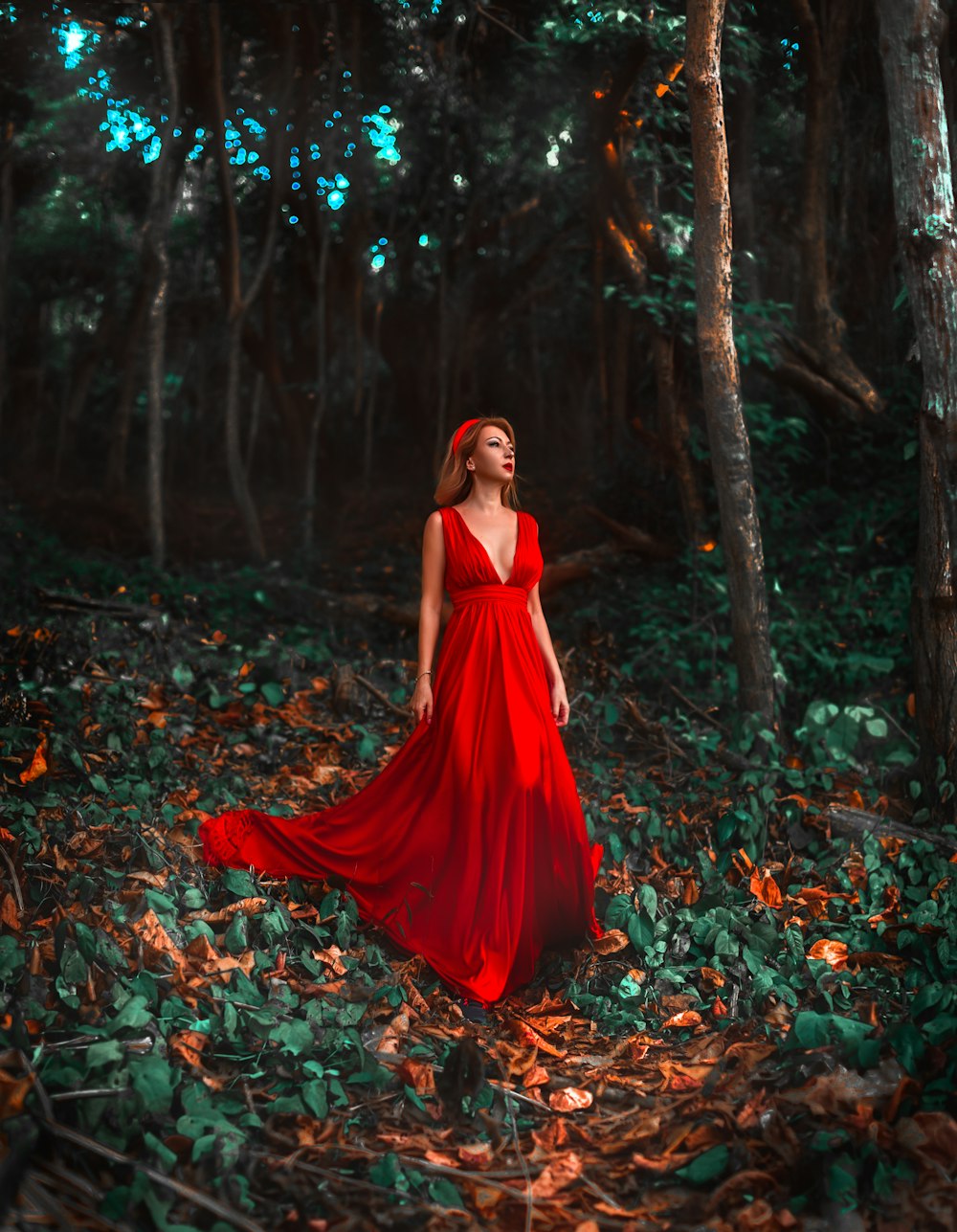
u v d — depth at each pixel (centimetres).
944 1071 267
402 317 1507
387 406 1748
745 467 493
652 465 851
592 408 1499
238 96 1093
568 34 671
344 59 1043
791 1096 268
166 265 973
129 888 349
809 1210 237
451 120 1122
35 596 655
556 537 1069
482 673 376
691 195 746
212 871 381
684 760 507
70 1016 282
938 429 420
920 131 405
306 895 378
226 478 1905
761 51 739
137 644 609
